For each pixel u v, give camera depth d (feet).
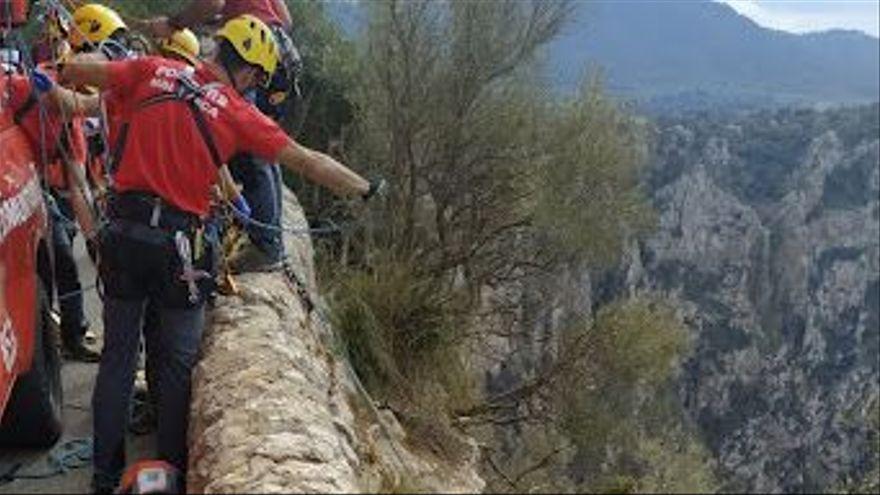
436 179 53.01
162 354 15.28
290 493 12.51
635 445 21.11
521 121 54.60
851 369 271.49
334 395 17.83
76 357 20.94
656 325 49.80
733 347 257.96
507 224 53.83
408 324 30.48
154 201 14.46
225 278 19.39
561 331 51.57
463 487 16.85
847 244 284.61
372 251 36.83
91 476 16.24
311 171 14.73
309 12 60.85
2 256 14.70
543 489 16.97
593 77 59.52
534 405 45.88
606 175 57.82
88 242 18.25
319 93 59.06
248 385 15.61
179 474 14.65
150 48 23.43
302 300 22.54
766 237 278.67
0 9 17.53
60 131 17.75
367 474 14.88
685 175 270.67
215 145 14.57
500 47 53.88
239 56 15.29
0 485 15.94
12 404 16.39
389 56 53.83
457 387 31.86
